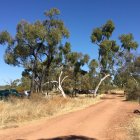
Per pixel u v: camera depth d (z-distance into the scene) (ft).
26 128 62.54
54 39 173.88
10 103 98.07
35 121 74.02
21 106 90.58
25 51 179.22
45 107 94.32
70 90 266.77
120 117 83.82
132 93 185.88
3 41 178.60
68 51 203.92
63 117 83.87
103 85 323.78
